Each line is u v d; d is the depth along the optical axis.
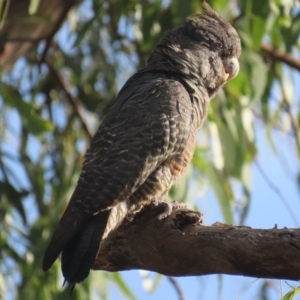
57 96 13.59
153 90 8.71
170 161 8.38
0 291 11.55
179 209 7.73
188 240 7.10
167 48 9.59
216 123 11.74
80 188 7.64
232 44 9.77
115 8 12.45
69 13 13.49
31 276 11.45
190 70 9.38
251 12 11.39
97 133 8.36
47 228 11.83
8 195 11.68
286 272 6.54
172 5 12.01
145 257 7.54
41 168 12.58
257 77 11.84
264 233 6.60
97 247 7.16
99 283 11.86
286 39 12.27
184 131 8.41
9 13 11.68
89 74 12.97
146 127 8.20
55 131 13.23
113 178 7.70
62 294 11.65
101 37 13.59
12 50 11.81
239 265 6.75
